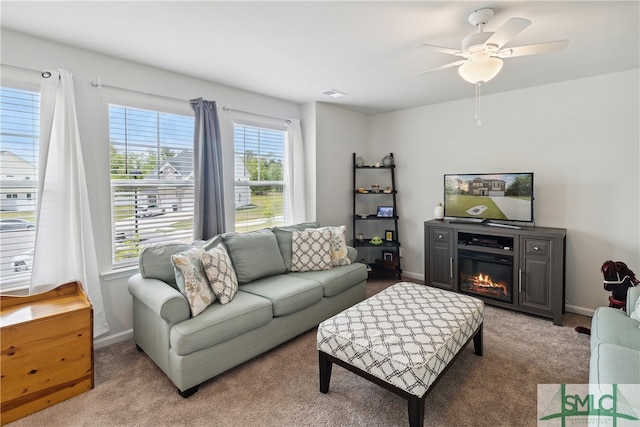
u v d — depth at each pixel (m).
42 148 2.38
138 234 3.02
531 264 3.36
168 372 2.21
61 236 2.48
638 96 3.11
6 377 1.90
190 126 3.34
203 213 3.29
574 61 2.90
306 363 2.55
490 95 3.97
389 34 2.35
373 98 4.13
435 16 2.10
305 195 4.44
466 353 2.66
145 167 3.04
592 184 3.38
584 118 3.39
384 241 4.85
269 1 1.93
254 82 3.47
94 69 2.68
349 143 4.81
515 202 3.62
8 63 2.30
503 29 1.77
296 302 2.80
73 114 2.53
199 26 2.24
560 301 3.19
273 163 4.20
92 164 2.71
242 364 2.54
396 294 2.70
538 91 3.64
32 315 2.06
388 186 4.98
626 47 2.60
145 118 3.02
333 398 2.12
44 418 1.94
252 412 1.99
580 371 2.39
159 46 2.57
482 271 3.76
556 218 3.60
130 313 2.95
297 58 2.80
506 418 1.92
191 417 1.95
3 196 2.36
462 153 4.23
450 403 2.05
